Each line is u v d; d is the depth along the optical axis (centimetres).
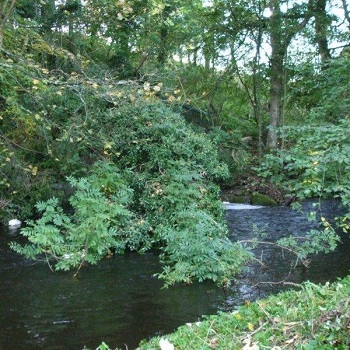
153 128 984
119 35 1255
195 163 995
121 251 855
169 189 895
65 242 821
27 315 573
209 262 698
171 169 945
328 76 942
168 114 1027
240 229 1046
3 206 1098
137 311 584
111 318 562
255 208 1326
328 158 531
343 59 887
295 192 653
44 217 802
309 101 1336
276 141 1716
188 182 941
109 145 859
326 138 557
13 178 1099
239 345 337
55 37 1073
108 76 998
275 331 348
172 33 1510
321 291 430
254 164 1623
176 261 766
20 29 700
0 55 624
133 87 713
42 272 748
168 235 776
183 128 1030
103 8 841
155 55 1488
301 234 975
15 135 956
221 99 1911
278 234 985
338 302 376
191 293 647
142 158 1002
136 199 953
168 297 634
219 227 809
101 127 980
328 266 754
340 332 314
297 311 382
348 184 560
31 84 716
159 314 574
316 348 298
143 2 1070
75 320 557
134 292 655
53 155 1051
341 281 491
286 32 1650
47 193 1154
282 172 626
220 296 634
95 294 648
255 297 625
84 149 1052
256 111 1872
